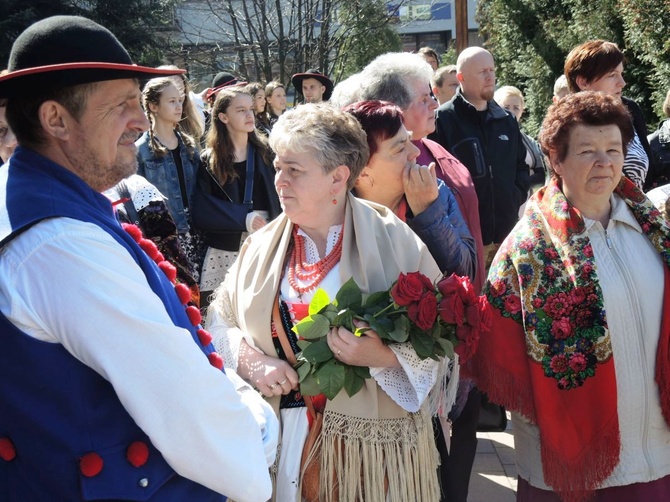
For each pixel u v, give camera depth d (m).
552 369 2.37
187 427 1.48
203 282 4.95
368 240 2.23
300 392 2.16
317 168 2.21
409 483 2.18
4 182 1.51
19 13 16.20
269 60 16.86
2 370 1.46
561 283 2.38
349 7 17.23
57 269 1.40
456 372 2.36
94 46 1.49
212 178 4.97
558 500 2.50
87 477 1.45
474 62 4.69
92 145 1.51
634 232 2.49
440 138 4.78
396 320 2.10
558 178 2.52
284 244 2.32
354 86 3.11
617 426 2.35
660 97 9.93
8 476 1.53
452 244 2.58
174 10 18.91
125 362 1.43
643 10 9.89
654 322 2.41
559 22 13.84
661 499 2.44
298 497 2.20
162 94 4.88
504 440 4.29
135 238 1.75
